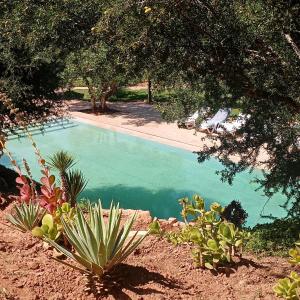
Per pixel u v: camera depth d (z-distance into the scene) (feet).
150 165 59.98
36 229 12.33
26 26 31.63
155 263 12.68
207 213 13.19
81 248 10.61
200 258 12.58
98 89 76.33
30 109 41.27
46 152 66.13
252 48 26.73
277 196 47.98
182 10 24.34
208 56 26.23
